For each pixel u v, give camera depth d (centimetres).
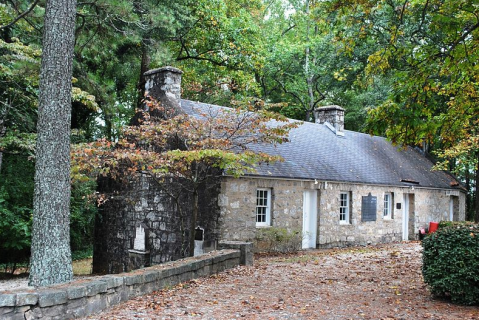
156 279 835
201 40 2370
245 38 2444
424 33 1664
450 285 744
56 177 802
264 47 3061
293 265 1180
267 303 755
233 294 820
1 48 1461
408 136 907
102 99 1781
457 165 2323
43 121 809
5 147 1427
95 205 1822
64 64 825
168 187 1533
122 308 710
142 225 1630
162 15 1614
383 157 2245
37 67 1320
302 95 3297
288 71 3284
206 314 680
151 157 1116
